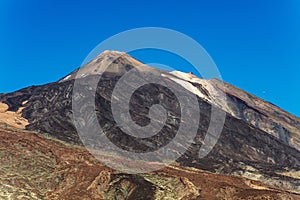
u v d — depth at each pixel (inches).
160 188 3432.6
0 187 3107.8
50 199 3176.7
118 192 3366.1
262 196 3395.7
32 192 3186.5
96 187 3405.5
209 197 3383.4
